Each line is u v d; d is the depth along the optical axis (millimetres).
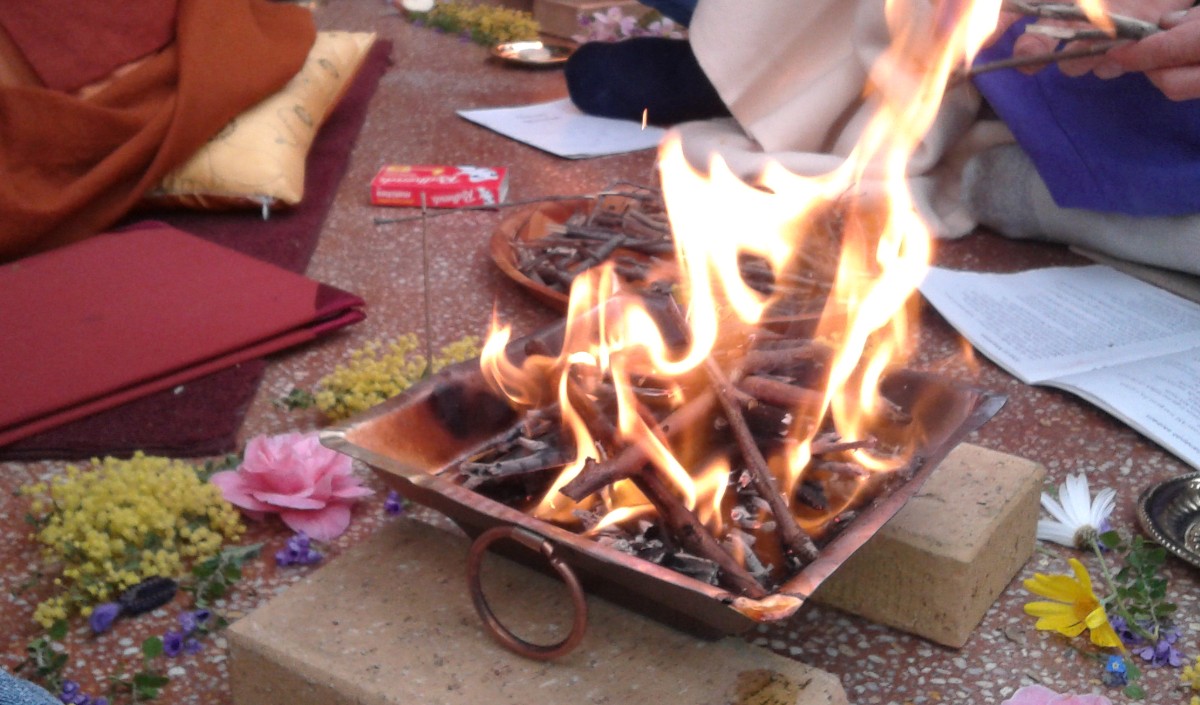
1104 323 1835
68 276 1987
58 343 1750
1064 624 1170
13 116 2236
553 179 2637
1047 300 1922
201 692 1134
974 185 2277
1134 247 2014
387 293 2061
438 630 1046
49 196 2225
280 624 1050
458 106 3227
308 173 2645
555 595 1095
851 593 1218
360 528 1400
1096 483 1466
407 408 1139
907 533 1164
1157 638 1172
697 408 1120
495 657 1012
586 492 997
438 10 4191
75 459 1533
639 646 1026
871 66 2250
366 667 997
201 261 2053
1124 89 1999
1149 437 1521
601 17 3729
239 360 1750
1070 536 1327
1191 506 1355
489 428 1210
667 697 965
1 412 1558
